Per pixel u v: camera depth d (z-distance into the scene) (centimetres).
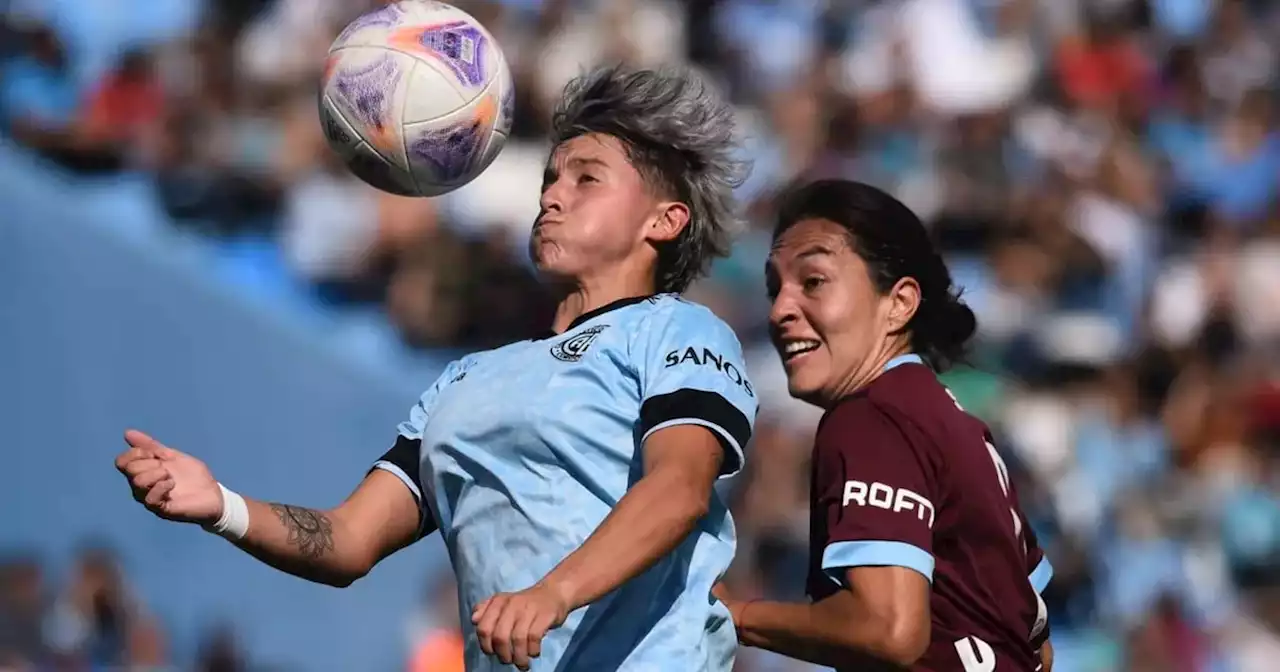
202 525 1312
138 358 3269
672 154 1427
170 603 3155
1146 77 4916
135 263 3288
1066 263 4247
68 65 4497
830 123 4512
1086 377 4000
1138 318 4266
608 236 1401
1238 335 4281
